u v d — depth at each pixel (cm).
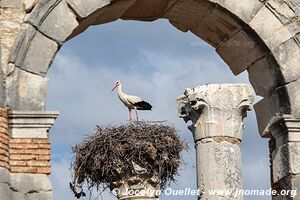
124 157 2561
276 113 2405
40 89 2247
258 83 2455
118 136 2580
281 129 2372
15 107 2225
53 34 2278
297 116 2364
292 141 2352
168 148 2589
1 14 2266
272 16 2409
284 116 2356
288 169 2342
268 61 2414
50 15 2283
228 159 2416
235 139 2434
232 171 2411
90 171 2588
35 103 2239
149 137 2584
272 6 2411
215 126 2427
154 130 2598
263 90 2442
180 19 2525
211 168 2411
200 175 2422
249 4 2411
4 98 2222
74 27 2298
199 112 2445
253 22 2408
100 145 2575
